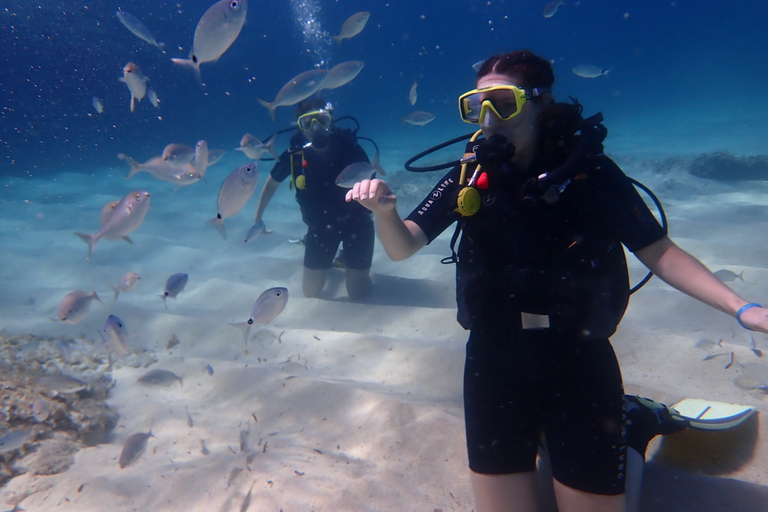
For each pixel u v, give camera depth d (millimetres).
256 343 3627
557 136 1639
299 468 2047
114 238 2863
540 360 1731
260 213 5070
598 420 1597
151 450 2342
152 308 4590
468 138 1993
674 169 10492
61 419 2412
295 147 4508
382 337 3506
